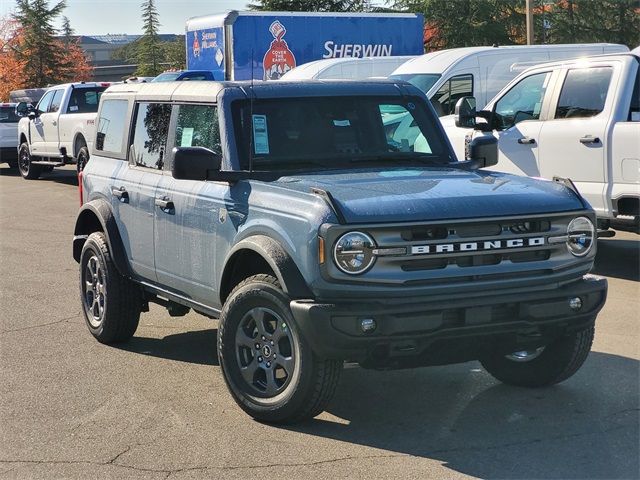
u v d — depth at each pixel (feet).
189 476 14.80
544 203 16.26
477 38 113.50
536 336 16.65
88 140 62.13
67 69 185.26
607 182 30.19
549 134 32.01
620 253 35.17
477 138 20.38
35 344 23.43
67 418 17.72
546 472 14.71
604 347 22.06
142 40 230.89
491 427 16.79
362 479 14.52
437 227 15.35
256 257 17.49
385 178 17.56
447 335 15.40
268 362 16.79
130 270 22.07
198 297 19.31
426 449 15.76
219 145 18.76
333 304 15.20
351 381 19.76
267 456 15.55
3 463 15.52
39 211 52.60
